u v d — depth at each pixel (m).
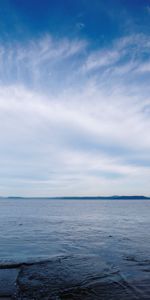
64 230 27.08
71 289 8.98
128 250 15.86
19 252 15.18
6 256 14.01
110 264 12.30
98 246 17.36
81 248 16.62
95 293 8.68
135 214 56.09
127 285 9.39
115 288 9.09
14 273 10.77
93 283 9.60
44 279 9.98
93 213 59.41
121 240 20.08
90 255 14.38
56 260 13.08
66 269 11.38
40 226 30.73
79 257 13.83
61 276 10.37
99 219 42.75
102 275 10.53
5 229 26.98
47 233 24.31
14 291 8.77
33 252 15.23
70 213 58.88
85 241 19.58
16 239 20.31
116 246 17.34
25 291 8.77
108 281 9.82
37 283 9.53
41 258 13.59
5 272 10.90
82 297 8.37
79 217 46.84
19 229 27.20
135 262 12.70
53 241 19.52
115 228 29.44
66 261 12.88
